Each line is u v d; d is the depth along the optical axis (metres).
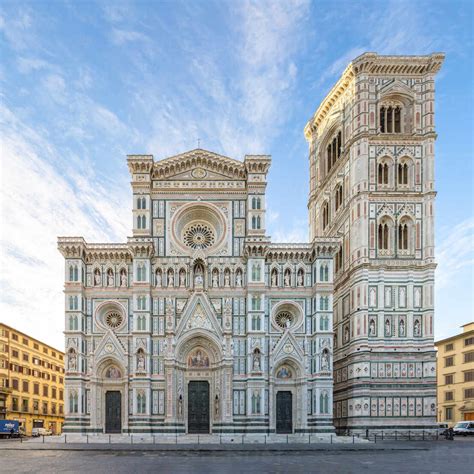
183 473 39.62
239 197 89.62
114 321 85.12
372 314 85.00
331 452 58.44
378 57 91.19
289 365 84.50
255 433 79.62
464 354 126.19
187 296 85.31
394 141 90.31
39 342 142.38
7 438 97.56
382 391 82.69
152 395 81.62
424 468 42.81
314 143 116.81
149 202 87.81
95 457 52.94
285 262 87.00
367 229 87.12
